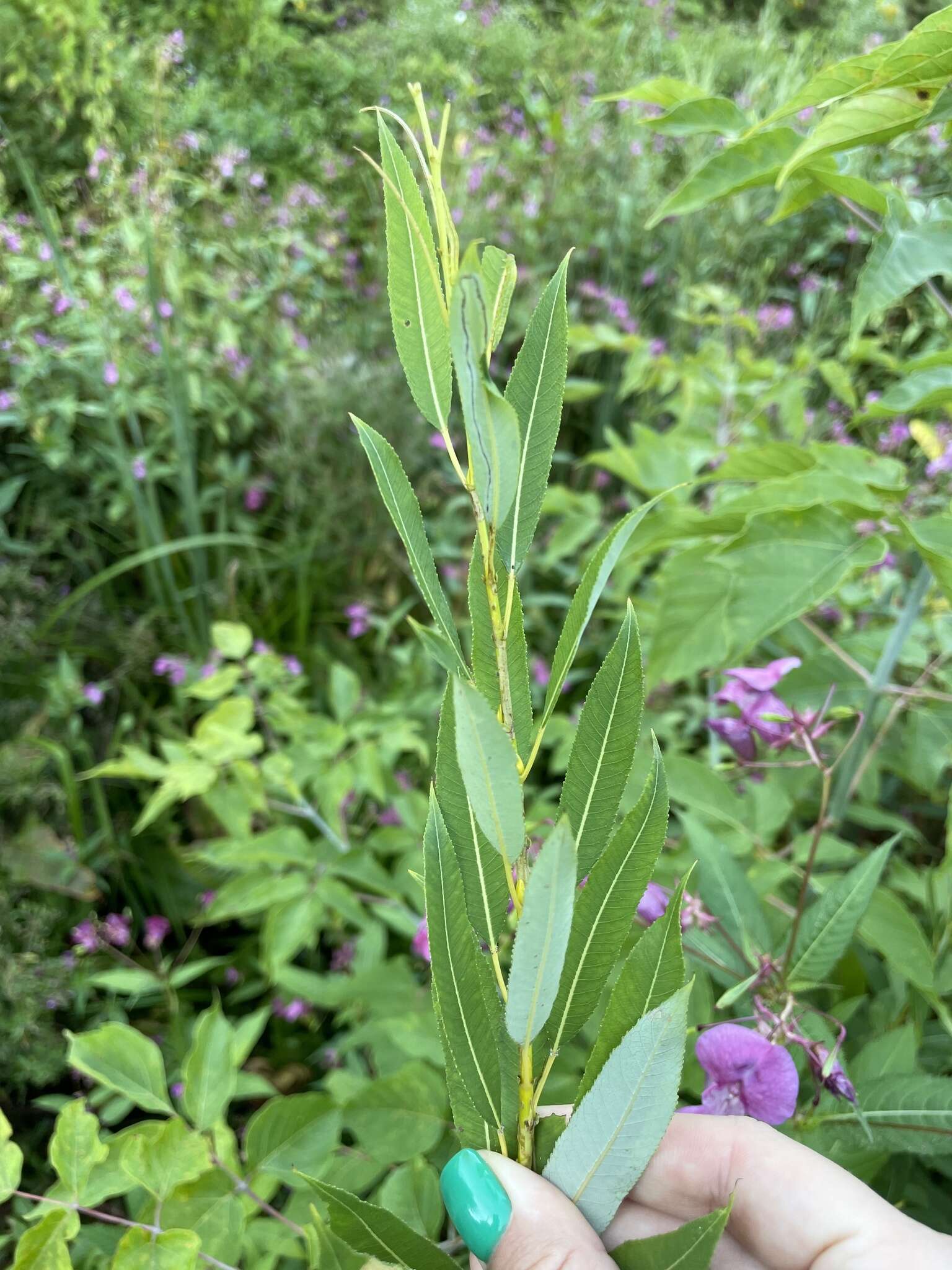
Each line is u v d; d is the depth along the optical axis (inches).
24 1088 28.5
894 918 17.0
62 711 34.5
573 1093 17.7
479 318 6.2
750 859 21.4
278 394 44.1
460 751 6.8
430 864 8.0
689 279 51.9
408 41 65.6
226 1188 16.4
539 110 64.8
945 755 24.0
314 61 62.2
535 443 7.6
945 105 11.8
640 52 72.3
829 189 15.3
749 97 61.6
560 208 55.0
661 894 15.9
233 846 26.3
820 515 17.8
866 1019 21.0
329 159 55.6
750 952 16.4
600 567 7.6
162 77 46.0
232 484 43.1
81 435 42.9
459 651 7.7
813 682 23.7
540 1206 8.7
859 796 28.2
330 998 23.0
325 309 48.7
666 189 62.3
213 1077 17.4
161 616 40.5
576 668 41.3
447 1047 8.1
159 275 41.9
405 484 7.7
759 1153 11.9
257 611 43.3
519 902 7.7
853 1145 14.5
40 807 33.1
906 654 24.6
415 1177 17.7
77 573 42.8
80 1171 14.5
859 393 43.3
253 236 47.7
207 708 38.3
